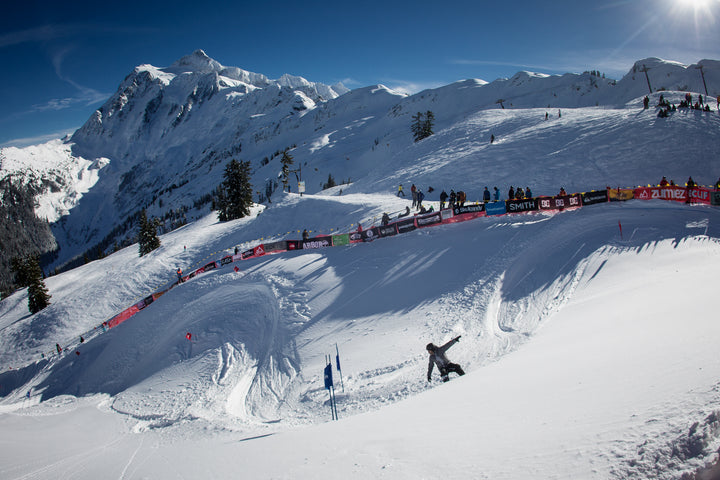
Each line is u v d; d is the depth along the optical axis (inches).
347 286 1003.3
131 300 1731.1
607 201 1000.2
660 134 1509.6
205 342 1001.5
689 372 156.9
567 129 1888.5
